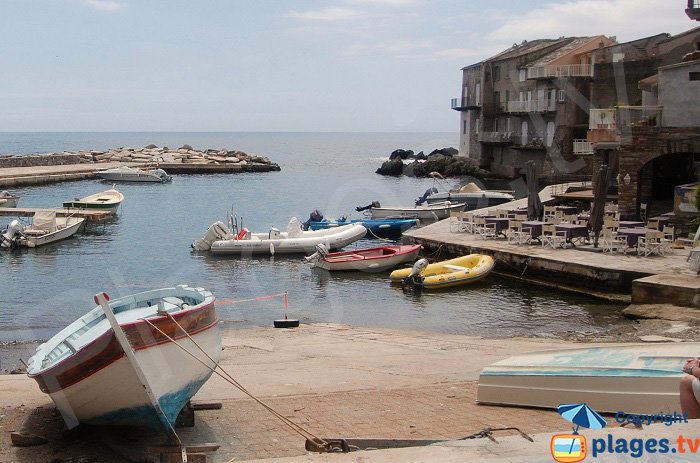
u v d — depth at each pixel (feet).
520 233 94.02
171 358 28.81
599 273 77.61
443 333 64.39
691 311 65.72
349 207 178.40
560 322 67.31
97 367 27.66
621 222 91.71
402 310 74.69
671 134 98.32
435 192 165.17
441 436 29.19
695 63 100.63
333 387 39.04
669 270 75.05
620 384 30.48
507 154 209.26
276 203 183.62
